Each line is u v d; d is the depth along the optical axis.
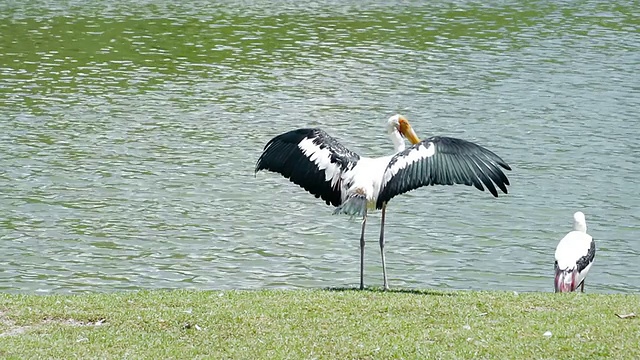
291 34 47.22
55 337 11.40
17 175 26.27
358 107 34.47
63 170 26.84
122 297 13.24
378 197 12.69
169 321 11.94
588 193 25.86
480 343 11.16
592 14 54.12
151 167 27.42
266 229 23.02
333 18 51.44
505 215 24.19
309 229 23.14
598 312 12.43
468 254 21.64
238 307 12.54
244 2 56.03
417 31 48.56
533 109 34.47
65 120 32.16
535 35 48.00
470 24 50.59
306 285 19.64
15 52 42.28
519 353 10.90
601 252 21.86
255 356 10.83
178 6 54.38
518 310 12.55
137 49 43.59
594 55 43.62
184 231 22.67
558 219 23.92
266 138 30.59
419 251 21.80
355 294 13.28
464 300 13.02
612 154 29.30
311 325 11.80
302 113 33.59
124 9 53.16
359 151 29.31
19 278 19.45
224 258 21.11
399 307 12.54
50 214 23.39
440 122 32.69
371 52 43.62
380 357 10.81
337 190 13.07
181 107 34.25
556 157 28.95
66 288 19.00
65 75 38.62
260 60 41.81
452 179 12.23
